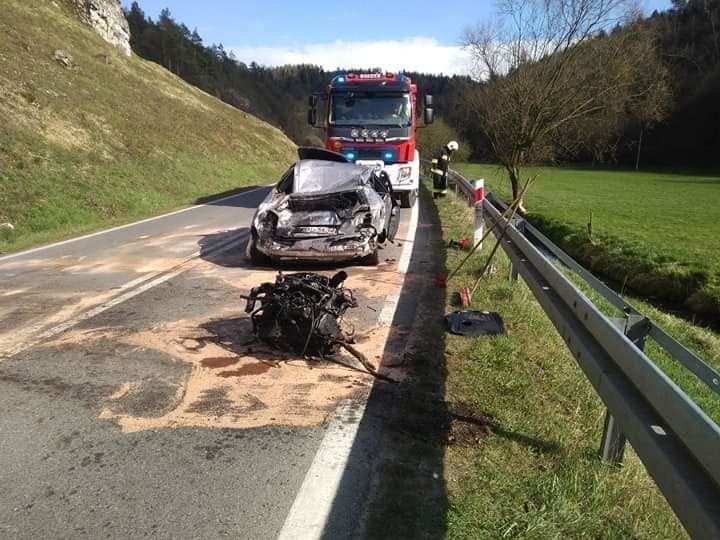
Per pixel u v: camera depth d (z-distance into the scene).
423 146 47.12
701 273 10.54
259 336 5.04
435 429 3.68
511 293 6.68
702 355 6.95
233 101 93.62
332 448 3.46
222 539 2.68
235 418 3.82
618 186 38.19
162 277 7.77
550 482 3.02
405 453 3.41
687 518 1.94
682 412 2.10
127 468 3.24
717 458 1.81
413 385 4.32
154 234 11.66
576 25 15.46
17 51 24.14
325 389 4.27
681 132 65.12
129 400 4.05
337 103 14.19
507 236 7.16
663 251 12.61
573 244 14.88
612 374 3.01
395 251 9.63
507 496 2.96
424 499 2.98
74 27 35.31
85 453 3.38
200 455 3.38
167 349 5.02
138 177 19.05
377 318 5.94
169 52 88.12
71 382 4.33
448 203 16.77
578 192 32.44
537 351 5.02
